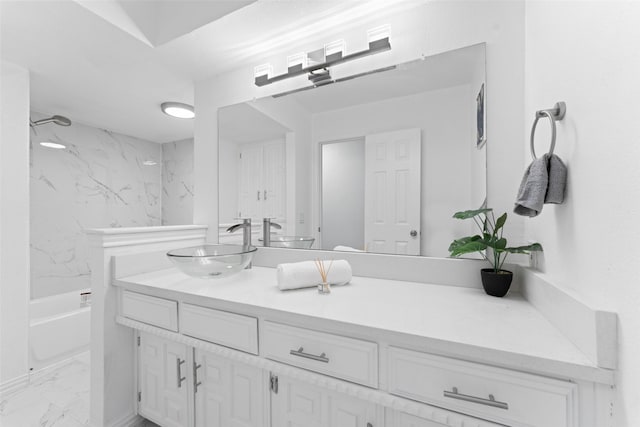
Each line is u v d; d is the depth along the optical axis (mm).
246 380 1053
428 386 701
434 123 1223
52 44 1474
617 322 519
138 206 3342
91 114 2553
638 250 462
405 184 1278
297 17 1313
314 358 836
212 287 1185
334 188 1440
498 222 995
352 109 1395
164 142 3566
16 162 1731
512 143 1092
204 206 1848
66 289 2695
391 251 1304
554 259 809
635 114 470
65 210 2709
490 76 1122
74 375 1907
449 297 1021
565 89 736
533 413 602
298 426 940
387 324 765
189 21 1402
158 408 1313
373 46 1269
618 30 517
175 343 1249
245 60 1644
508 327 739
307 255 1500
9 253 1716
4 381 1688
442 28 1198
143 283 1260
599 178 578
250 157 1683
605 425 544
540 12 917
